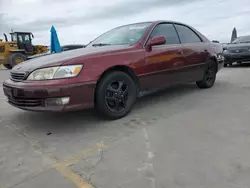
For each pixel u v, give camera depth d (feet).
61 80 8.38
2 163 7.07
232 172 5.97
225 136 8.05
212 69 15.75
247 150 7.02
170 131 8.71
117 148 7.60
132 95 10.50
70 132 9.18
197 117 10.07
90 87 8.93
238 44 28.37
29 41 51.34
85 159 7.03
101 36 13.60
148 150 7.34
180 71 12.67
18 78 9.43
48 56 10.12
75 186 5.77
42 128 9.78
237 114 10.19
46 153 7.58
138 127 9.27
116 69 9.97
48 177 6.22
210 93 14.30
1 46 47.67
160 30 12.14
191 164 6.41
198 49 13.94
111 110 9.90
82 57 8.92
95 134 8.83
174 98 13.44
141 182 5.75
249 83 17.04
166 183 5.66
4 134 9.32
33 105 8.71
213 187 5.44
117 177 6.01
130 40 11.34
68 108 8.55
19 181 6.11
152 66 11.00
